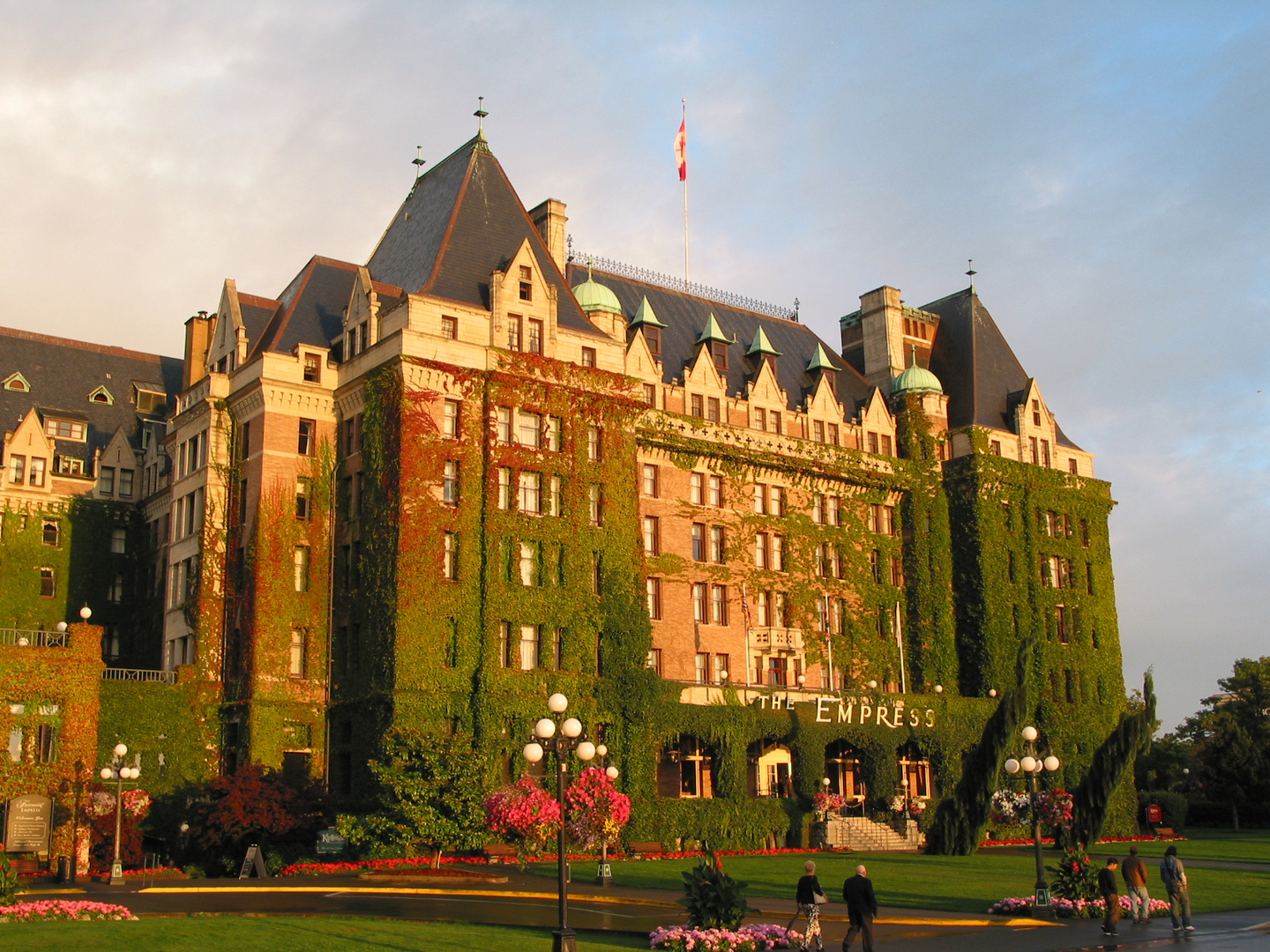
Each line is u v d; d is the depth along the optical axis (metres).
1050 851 70.88
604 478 72.88
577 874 51.97
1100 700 94.50
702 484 81.81
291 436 71.44
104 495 85.69
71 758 61.72
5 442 82.75
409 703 63.53
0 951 29.08
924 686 88.25
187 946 30.12
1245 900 46.62
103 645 83.00
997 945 34.06
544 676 67.81
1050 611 93.44
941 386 97.50
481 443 68.69
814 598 84.88
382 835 58.88
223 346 76.94
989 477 91.69
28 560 81.81
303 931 33.12
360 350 72.12
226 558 72.19
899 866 57.66
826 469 86.75
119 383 92.62
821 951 32.12
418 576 65.31
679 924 37.25
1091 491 98.31
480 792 58.28
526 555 69.31
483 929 34.88
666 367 84.81
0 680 60.75
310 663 69.19
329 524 71.44
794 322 100.75
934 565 90.81
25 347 90.00
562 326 74.88
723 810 71.25
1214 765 107.88
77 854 60.41
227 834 57.69
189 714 68.94
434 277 70.94
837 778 83.50
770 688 75.50
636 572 72.81
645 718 69.62
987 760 67.62
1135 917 39.38
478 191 76.88
